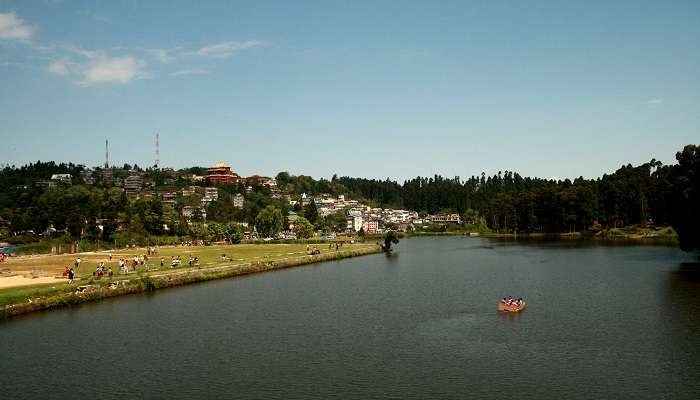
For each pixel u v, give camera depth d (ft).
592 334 230.07
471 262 543.80
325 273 455.22
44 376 181.16
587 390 166.20
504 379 176.45
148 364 193.57
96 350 209.97
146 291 342.44
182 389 169.37
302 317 269.03
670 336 223.92
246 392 166.61
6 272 368.68
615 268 452.35
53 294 287.48
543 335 230.07
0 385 172.96
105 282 324.60
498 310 284.41
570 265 487.61
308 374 182.70
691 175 460.55
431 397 161.89
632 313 268.62
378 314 276.21
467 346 215.10
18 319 258.57
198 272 395.96
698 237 460.55
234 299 318.45
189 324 252.83
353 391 166.91
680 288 336.70
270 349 212.23
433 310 285.84
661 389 166.30
